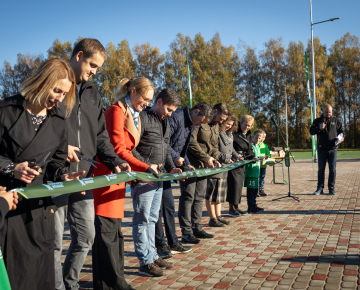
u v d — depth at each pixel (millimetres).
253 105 54094
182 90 44750
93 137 2527
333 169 8406
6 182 1693
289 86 50688
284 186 10672
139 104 3104
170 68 49656
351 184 10367
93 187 2119
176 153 4125
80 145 2404
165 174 3365
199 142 4891
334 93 52688
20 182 1729
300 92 50500
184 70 47531
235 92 51156
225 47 50062
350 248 3893
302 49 51719
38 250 1783
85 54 2422
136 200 3311
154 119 3453
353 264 3367
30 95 1752
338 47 56094
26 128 1764
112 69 45844
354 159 24906
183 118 4191
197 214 4676
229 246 4246
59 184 1875
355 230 4723
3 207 1446
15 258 1689
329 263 3430
